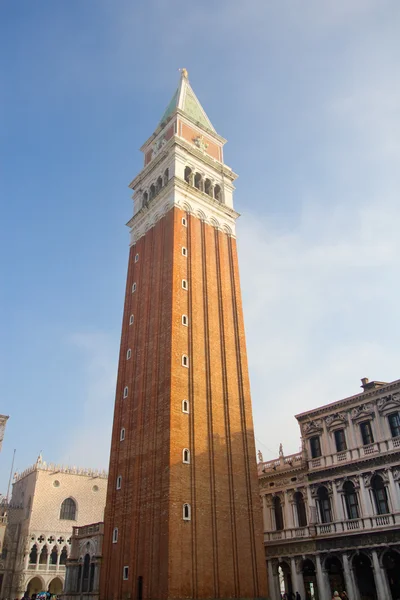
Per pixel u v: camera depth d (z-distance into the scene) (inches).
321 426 2415.1
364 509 2087.8
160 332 2335.1
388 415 2160.4
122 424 2353.6
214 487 2027.6
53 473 3853.3
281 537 2390.5
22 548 3558.1
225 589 1852.9
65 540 3690.9
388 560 1972.2
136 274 2797.7
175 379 2129.7
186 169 2908.5
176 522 1823.3
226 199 3034.0
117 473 2235.5
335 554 2132.1
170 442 1962.4
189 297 2421.3
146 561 1839.3
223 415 2257.6
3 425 2586.1
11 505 3885.3
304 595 2215.8
